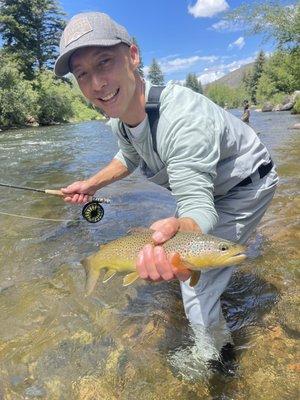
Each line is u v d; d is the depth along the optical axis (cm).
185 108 73
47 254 136
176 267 56
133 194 206
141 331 92
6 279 120
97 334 92
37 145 496
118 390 75
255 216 91
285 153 306
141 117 76
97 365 82
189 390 74
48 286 114
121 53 72
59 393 75
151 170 85
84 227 161
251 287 108
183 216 66
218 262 58
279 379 74
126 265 67
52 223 167
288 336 86
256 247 131
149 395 73
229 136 81
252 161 86
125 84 73
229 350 83
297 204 170
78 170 289
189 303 85
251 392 72
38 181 259
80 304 104
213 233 87
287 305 98
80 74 73
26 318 100
